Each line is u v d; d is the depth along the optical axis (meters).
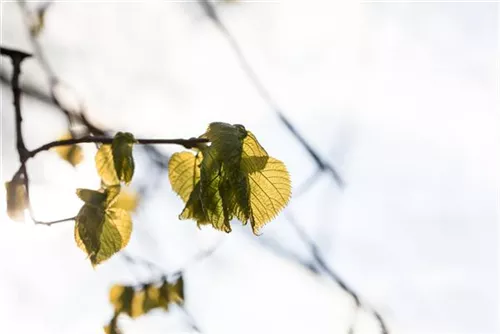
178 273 1.39
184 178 1.07
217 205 1.04
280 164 1.06
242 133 1.05
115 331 1.37
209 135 1.04
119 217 1.08
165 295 1.38
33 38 1.52
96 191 1.07
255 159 1.05
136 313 1.37
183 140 1.05
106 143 1.07
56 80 1.42
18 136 1.11
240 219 1.04
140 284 1.38
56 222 1.08
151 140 1.06
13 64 1.18
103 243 1.08
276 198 1.06
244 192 1.04
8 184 1.10
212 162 1.04
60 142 1.10
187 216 1.06
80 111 1.36
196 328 1.38
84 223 1.07
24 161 1.10
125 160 1.05
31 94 1.44
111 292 1.38
